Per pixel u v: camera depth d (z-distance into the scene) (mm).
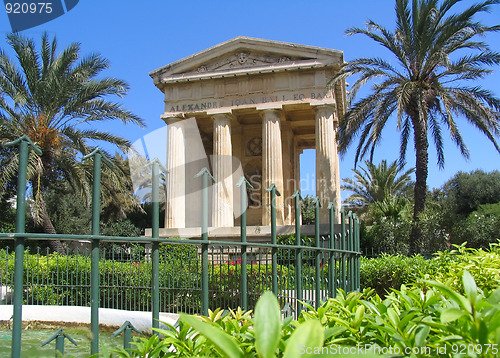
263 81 26281
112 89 19766
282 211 24812
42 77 19484
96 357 2336
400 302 2932
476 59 17953
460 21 17750
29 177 18297
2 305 8367
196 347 2232
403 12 18859
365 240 23078
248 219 26125
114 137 19844
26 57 18875
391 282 11070
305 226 22359
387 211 26547
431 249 20328
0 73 18719
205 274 3139
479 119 18078
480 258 5355
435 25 18391
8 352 5953
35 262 11406
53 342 6906
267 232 22281
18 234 2232
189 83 27344
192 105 26984
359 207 36844
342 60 25312
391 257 11766
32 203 20156
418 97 18109
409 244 21906
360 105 19203
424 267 10430
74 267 11320
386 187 35219
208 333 1579
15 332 2178
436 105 19844
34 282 11188
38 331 7844
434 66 18625
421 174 19656
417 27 18484
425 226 20078
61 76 19328
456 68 18266
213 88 27000
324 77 25516
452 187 44312
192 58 27062
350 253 6375
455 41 18578
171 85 27500
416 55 18625
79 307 8328
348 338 2279
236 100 26453
